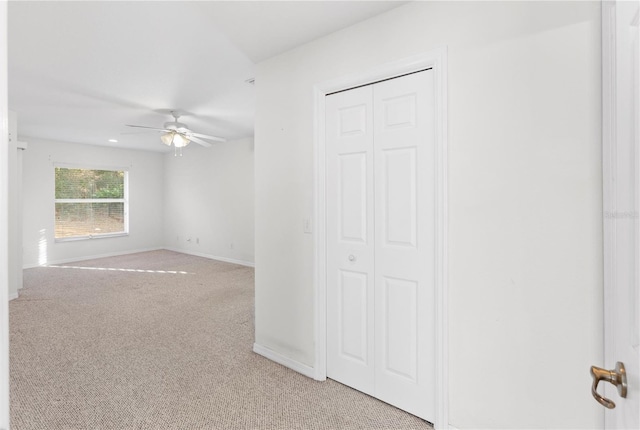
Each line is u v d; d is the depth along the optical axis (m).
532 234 1.49
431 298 1.80
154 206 7.73
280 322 2.50
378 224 2.00
